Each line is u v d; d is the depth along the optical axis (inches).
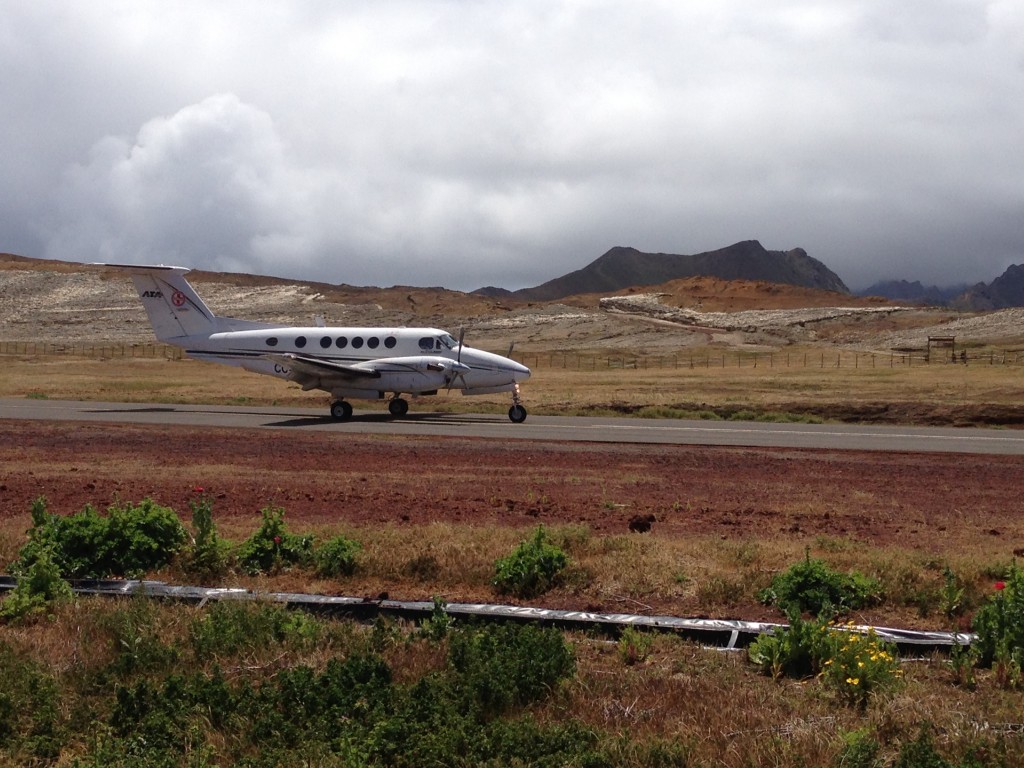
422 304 5605.3
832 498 618.5
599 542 449.4
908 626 342.6
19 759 228.4
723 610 360.5
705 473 737.0
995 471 761.6
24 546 426.0
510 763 222.5
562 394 1566.2
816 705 262.1
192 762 220.4
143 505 432.1
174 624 324.8
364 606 350.3
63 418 1143.0
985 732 237.9
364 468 738.2
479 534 466.3
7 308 4808.1
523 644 288.5
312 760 223.1
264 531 426.3
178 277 1350.9
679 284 7140.8
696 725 245.8
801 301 5959.6
